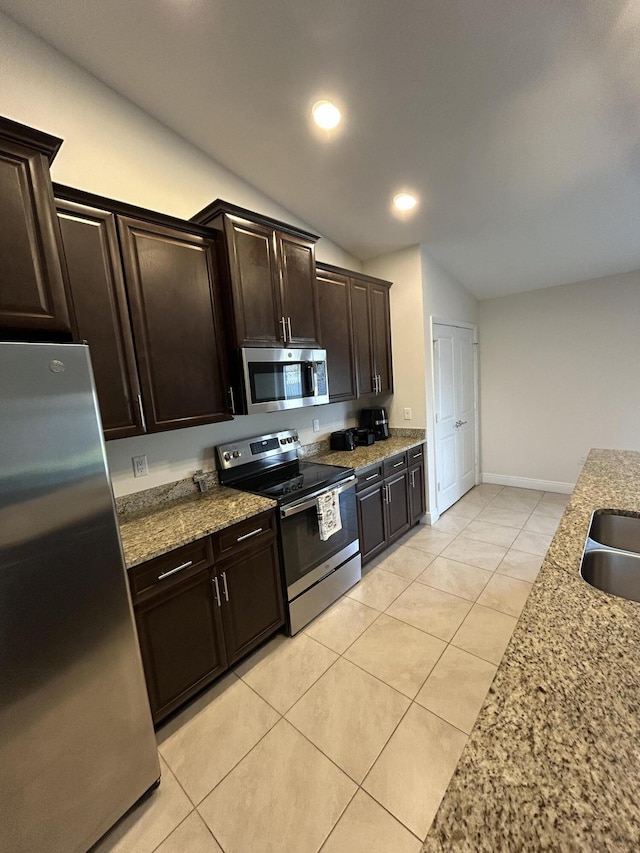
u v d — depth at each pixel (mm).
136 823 1317
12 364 1021
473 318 4367
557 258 3422
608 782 521
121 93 1908
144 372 1779
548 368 4145
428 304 3416
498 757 571
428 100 1842
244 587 1940
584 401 3980
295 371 2428
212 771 1473
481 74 1701
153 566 1565
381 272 3541
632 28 1477
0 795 1051
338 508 2422
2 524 1015
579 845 454
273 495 2141
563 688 685
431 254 3408
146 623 1559
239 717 1695
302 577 2229
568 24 1479
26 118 1638
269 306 2244
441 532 3430
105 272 1641
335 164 2309
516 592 2482
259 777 1440
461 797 524
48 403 1088
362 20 1497
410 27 1519
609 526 1535
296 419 3012
